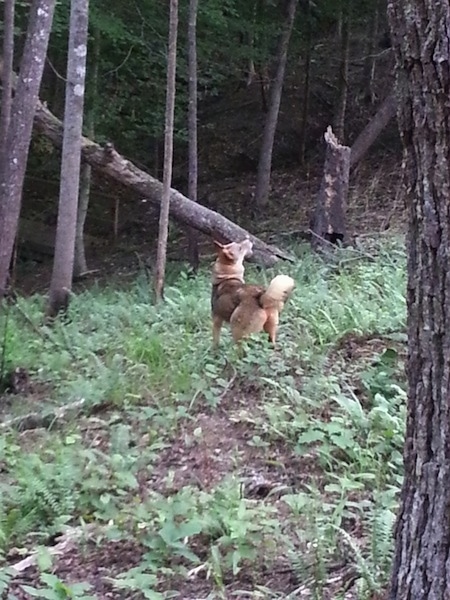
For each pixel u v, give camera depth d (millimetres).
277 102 18531
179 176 22484
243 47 18500
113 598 4254
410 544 3025
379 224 15258
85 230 21141
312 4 19328
